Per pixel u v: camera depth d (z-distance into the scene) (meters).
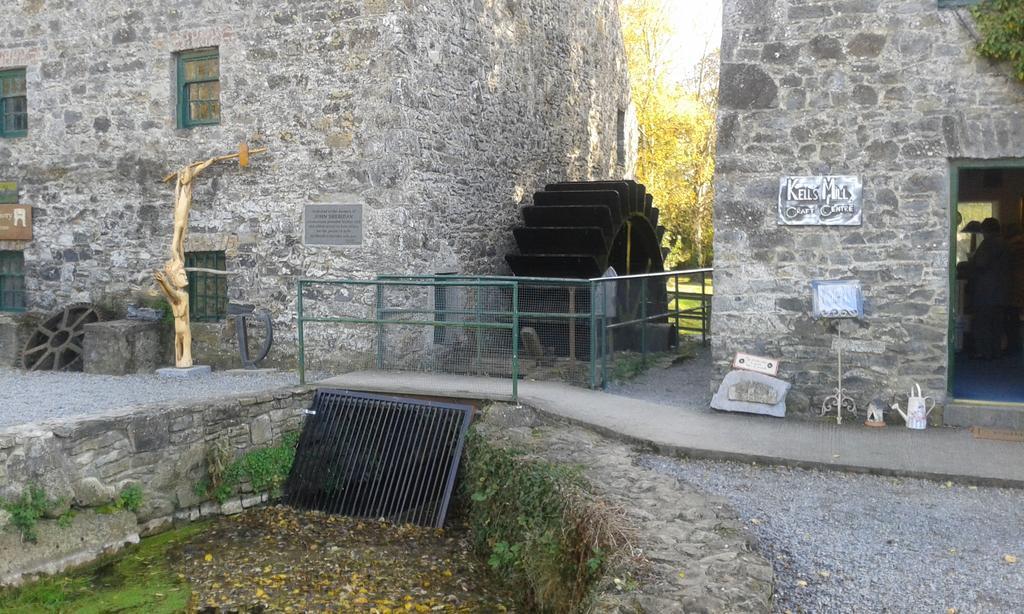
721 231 8.23
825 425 7.79
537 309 9.38
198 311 11.34
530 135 13.72
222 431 8.01
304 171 10.45
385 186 10.08
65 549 6.66
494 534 6.66
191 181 10.51
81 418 6.98
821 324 7.99
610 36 17.59
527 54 13.52
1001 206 9.57
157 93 11.23
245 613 6.12
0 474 6.26
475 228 11.94
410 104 10.19
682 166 27.03
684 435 7.38
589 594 4.67
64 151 11.84
